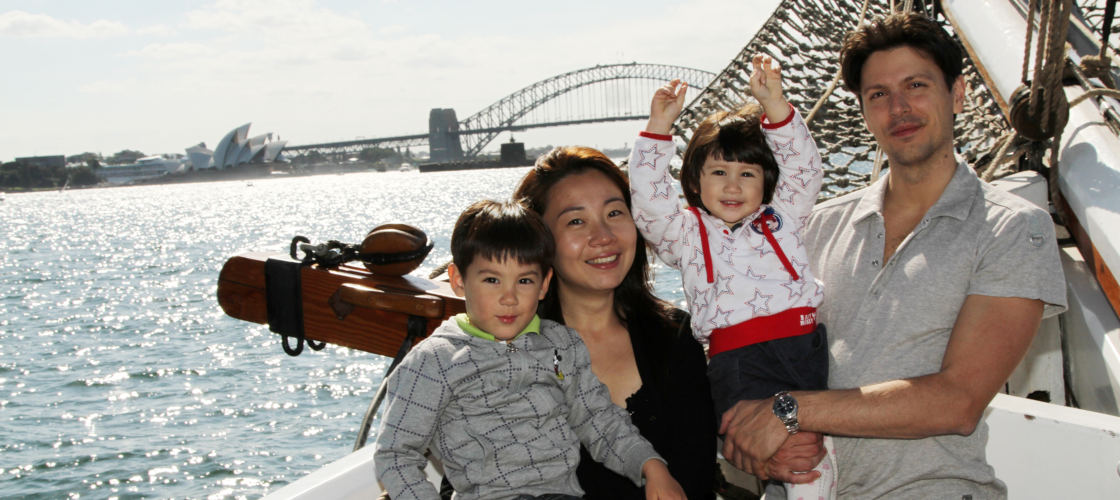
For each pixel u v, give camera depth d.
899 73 2.03
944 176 2.04
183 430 12.92
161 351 18.53
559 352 2.09
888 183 2.17
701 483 2.21
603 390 2.15
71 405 14.70
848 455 2.09
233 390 14.90
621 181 2.29
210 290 28.22
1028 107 2.84
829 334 2.18
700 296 2.26
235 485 10.70
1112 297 2.42
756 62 2.21
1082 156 2.72
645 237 2.31
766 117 2.27
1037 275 1.86
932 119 2.01
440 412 1.99
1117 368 2.31
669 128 2.22
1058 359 2.90
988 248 1.92
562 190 2.21
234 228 58.44
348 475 1.91
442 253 29.22
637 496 2.14
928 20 2.04
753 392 2.14
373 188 130.50
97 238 55.34
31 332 21.69
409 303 2.95
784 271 2.20
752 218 2.28
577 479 2.14
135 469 11.43
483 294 1.97
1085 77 3.08
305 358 16.80
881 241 2.10
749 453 2.03
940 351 1.99
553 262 2.23
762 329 2.16
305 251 3.27
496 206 2.05
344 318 3.19
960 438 1.96
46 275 34.88
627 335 2.35
